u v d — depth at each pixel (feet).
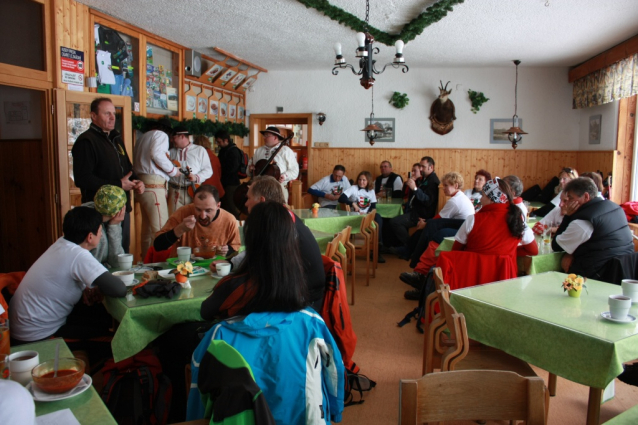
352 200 21.59
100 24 17.26
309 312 5.51
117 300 7.29
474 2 15.79
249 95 29.40
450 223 15.99
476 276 10.72
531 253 11.34
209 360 4.13
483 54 23.82
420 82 27.99
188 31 19.81
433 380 4.37
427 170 21.81
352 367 9.18
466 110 27.86
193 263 9.27
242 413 3.74
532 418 4.34
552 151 27.40
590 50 22.72
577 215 10.73
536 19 17.63
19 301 7.64
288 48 22.89
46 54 14.88
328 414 5.56
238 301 5.51
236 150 22.47
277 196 9.04
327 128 28.96
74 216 7.72
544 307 7.23
